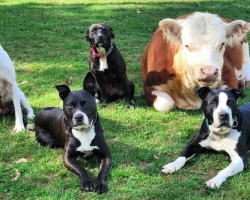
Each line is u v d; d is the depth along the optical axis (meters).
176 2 8.67
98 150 3.18
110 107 4.03
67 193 2.97
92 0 9.12
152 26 6.64
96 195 2.98
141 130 3.65
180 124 3.73
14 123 3.82
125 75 4.01
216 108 3.12
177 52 3.83
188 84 3.83
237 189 2.97
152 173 3.14
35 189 3.04
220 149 3.23
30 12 7.88
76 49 5.40
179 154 3.35
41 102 4.11
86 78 3.20
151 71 4.05
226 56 4.16
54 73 4.67
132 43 5.66
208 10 7.79
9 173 3.19
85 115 3.07
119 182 3.09
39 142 3.49
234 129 3.18
